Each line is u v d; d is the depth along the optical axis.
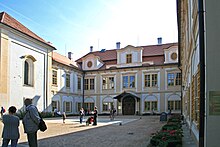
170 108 41.62
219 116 6.09
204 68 6.25
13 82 29.12
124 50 46.03
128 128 19.34
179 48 28.97
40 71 34.66
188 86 16.48
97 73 47.84
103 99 46.94
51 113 36.12
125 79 45.53
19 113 29.27
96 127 20.33
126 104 45.09
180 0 17.84
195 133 9.65
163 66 42.56
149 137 13.66
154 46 47.72
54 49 38.41
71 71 44.34
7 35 28.41
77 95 46.31
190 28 11.97
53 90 38.31
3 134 7.51
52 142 11.97
